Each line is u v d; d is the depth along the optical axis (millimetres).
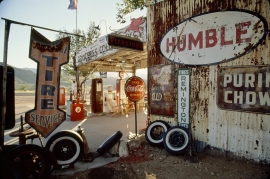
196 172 3334
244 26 3504
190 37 4246
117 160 3916
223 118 3818
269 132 3281
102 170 3471
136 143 4602
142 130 5996
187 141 3957
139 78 5121
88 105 13461
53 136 3463
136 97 5078
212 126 3982
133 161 3840
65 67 16047
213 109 3957
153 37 4969
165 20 4703
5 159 2695
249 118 3488
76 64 9500
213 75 3932
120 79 10391
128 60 10438
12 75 3271
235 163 3572
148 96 5160
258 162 3412
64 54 3592
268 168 3279
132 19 5535
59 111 3535
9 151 2840
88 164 3764
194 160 3742
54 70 3508
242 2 3520
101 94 10078
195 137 4254
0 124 2973
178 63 4477
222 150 3855
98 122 7957
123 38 4793
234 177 3115
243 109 3547
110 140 4117
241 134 3596
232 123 3705
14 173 2631
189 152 3881
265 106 3301
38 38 3373
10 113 3248
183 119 4426
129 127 7004
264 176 3074
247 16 3467
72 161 3523
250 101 3465
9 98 3238
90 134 6039
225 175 3191
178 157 3969
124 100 10461
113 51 6469
